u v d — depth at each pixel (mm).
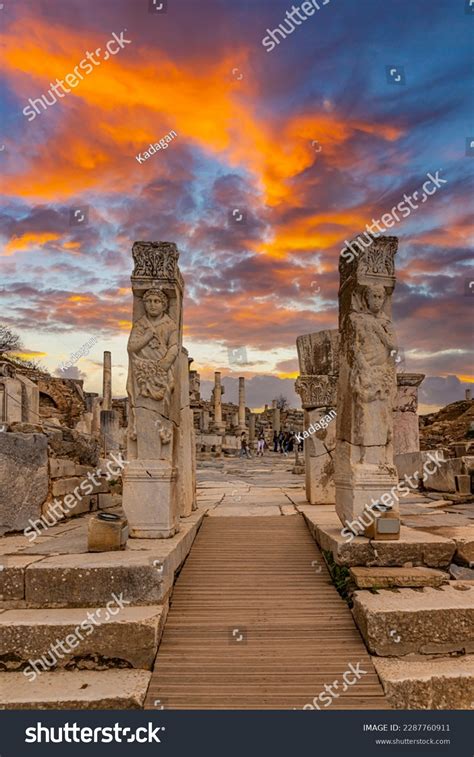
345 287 7016
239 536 7566
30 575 5094
